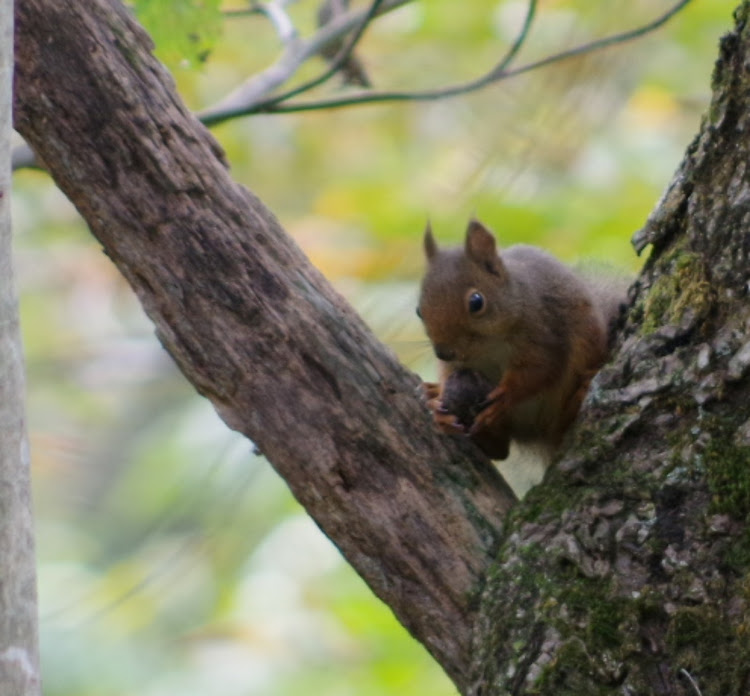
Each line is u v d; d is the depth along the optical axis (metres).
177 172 7.33
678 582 6.36
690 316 6.92
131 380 18.48
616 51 11.81
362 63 12.03
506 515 7.24
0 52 5.93
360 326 7.55
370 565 7.19
